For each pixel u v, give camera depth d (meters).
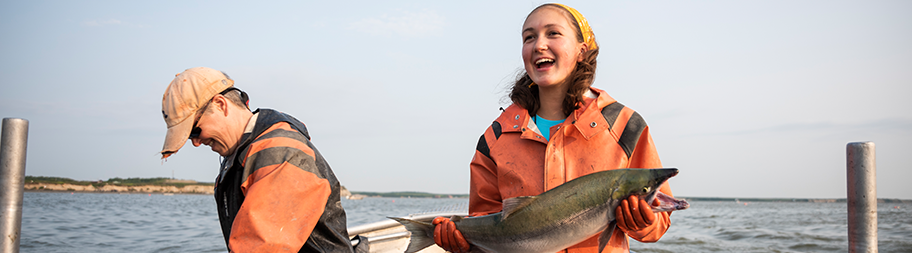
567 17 1.96
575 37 1.95
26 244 11.29
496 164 2.04
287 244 1.97
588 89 1.98
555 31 1.92
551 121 2.03
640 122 1.88
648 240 1.78
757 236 16.98
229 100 2.30
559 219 1.65
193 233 14.94
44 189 99.12
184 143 2.21
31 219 19.30
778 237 16.55
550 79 1.91
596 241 1.79
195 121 2.24
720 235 17.48
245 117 2.35
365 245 2.69
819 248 13.34
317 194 2.12
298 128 2.37
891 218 29.91
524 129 1.98
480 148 2.19
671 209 1.54
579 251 1.79
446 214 4.37
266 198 2.00
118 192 107.19
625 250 1.81
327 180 2.22
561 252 1.81
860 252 2.78
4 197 2.64
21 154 2.71
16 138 2.69
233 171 2.26
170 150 2.18
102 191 105.31
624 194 1.54
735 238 16.22
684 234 18.08
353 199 148.50
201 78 2.24
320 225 2.21
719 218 33.97
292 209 2.02
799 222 27.64
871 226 2.78
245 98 2.42
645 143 1.86
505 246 1.79
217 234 14.63
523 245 1.74
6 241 2.62
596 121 1.85
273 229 1.96
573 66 1.95
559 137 1.87
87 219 20.27
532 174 1.91
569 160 1.83
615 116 1.88
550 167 1.84
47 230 14.77
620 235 1.79
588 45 2.01
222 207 2.34
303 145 2.22
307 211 2.07
